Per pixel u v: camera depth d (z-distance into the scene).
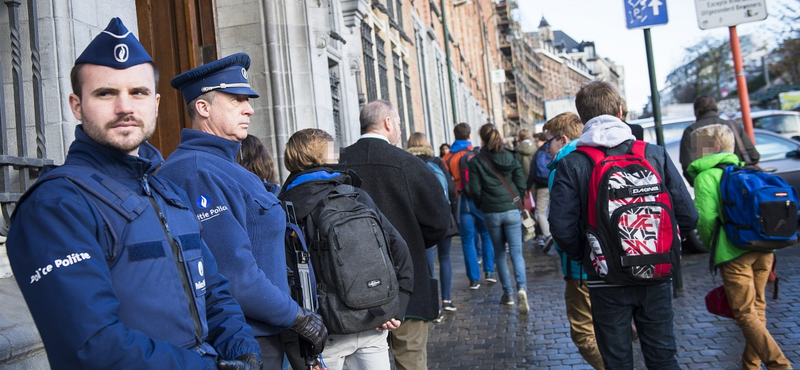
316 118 7.82
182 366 1.53
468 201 7.77
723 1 7.45
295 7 7.84
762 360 3.97
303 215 2.88
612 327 3.20
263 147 3.45
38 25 3.83
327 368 2.99
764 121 12.60
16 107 3.59
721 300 4.19
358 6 9.93
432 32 23.62
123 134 1.65
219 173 2.36
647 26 6.96
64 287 1.43
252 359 1.78
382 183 3.64
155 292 1.60
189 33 6.75
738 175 3.99
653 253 3.03
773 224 3.86
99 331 1.42
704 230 4.11
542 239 11.19
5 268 3.26
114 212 1.59
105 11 4.24
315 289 2.76
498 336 5.56
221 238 2.23
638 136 4.50
